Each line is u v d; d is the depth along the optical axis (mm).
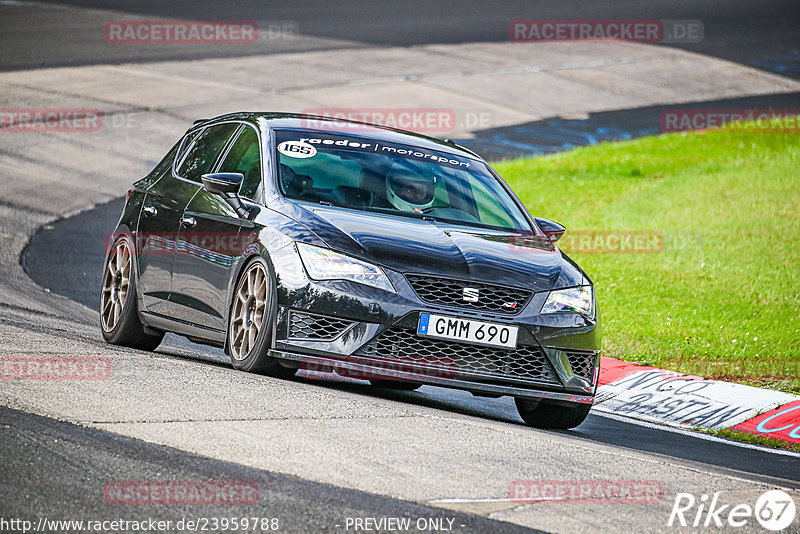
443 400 27875
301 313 22938
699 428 28844
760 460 24391
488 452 18719
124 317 28938
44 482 14766
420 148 28828
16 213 54000
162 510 13992
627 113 96438
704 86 109938
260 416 19219
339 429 18953
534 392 23531
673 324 39562
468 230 25703
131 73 93500
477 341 22953
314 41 116250
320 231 23578
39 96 82500
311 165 26406
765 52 129500
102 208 57750
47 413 18156
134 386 20797
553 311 23766
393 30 127062
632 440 25109
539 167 72250
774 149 77312
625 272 47625
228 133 28875
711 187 65500
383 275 22844
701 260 49812
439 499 15461
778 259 50000
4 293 36438
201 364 25125
